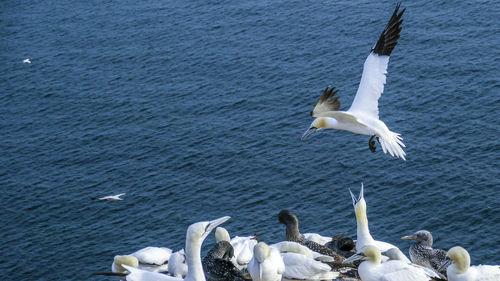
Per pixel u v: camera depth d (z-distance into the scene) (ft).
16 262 149.28
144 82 225.35
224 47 240.12
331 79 212.02
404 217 151.53
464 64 208.54
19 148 195.52
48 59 248.32
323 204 158.61
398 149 69.26
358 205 82.23
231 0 274.77
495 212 148.87
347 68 216.74
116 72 234.17
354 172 168.04
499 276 75.15
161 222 158.20
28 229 160.97
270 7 263.49
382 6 249.96
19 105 220.02
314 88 208.33
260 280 71.20
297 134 186.29
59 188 175.32
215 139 188.55
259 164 175.52
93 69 238.27
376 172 166.81
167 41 250.16
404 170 166.09
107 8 284.00
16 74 239.91
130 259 80.79
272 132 188.65
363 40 230.89
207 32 252.21
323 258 76.28
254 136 187.73
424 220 149.89
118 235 155.33
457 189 157.48
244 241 86.63
